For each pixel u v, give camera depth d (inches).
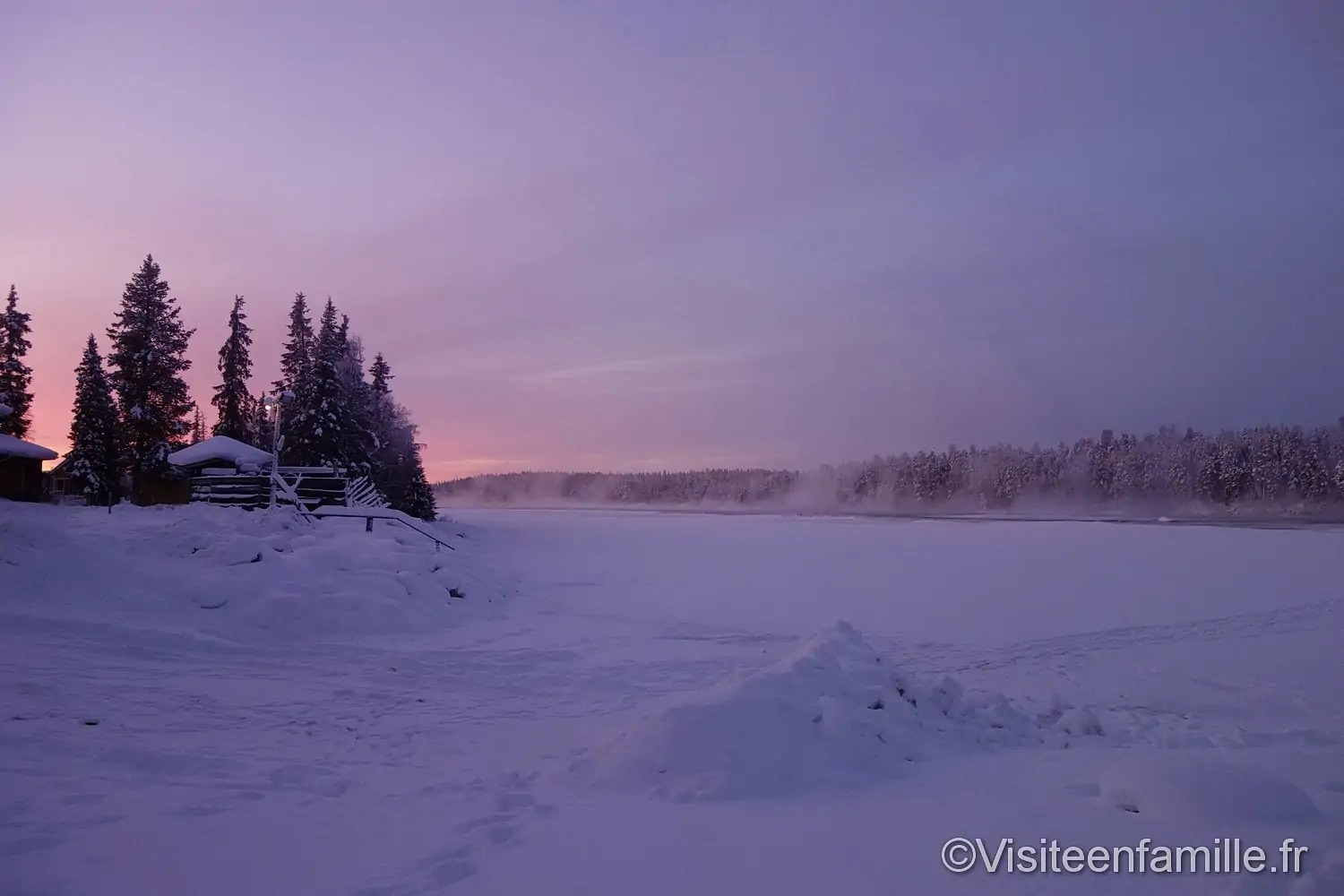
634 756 254.1
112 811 219.0
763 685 290.5
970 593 874.1
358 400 2079.2
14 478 1531.7
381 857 183.2
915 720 311.3
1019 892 157.2
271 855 185.5
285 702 373.1
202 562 599.8
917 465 5654.5
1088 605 785.6
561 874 170.1
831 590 895.7
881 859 175.2
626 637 578.2
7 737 289.7
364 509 987.3
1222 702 426.9
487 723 350.9
